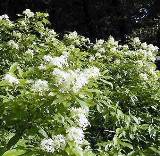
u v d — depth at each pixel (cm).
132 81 749
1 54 788
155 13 2156
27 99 385
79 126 378
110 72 788
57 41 887
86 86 403
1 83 404
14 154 329
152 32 2120
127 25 2088
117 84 741
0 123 451
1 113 385
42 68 450
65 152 331
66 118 374
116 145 457
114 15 2070
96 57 897
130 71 786
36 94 382
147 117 660
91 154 351
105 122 607
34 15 967
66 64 460
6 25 901
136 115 662
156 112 702
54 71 391
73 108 383
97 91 396
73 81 382
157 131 577
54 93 378
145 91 708
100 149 462
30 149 335
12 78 405
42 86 381
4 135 452
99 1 2052
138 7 2139
